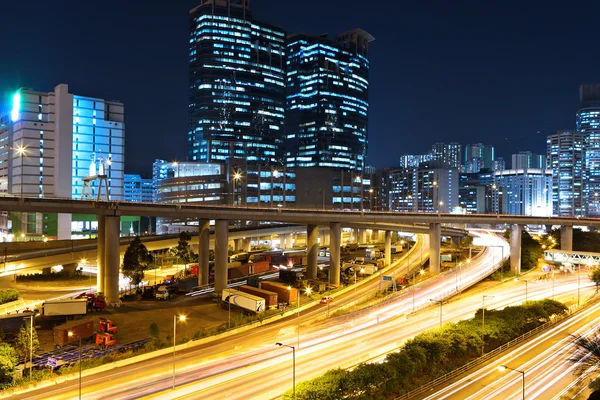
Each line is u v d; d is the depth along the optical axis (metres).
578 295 105.88
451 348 66.88
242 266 134.00
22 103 198.25
